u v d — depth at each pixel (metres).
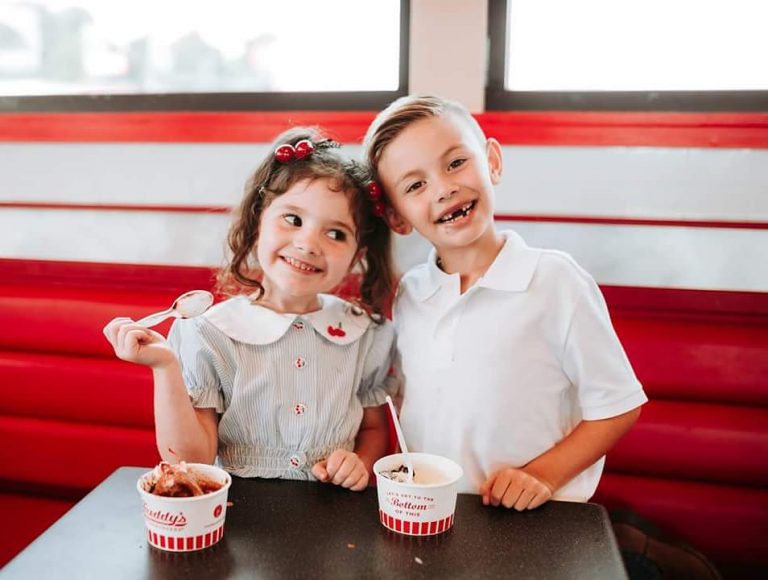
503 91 1.56
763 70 1.50
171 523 0.80
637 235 1.49
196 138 1.62
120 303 1.61
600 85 1.55
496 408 1.10
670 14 1.51
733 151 1.44
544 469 1.06
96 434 1.60
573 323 1.09
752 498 1.39
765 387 1.39
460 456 1.13
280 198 1.09
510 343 1.10
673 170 1.47
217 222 1.63
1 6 1.79
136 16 1.72
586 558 0.83
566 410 1.15
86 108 1.75
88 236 1.71
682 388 1.42
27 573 0.77
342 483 1.01
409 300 1.21
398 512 0.87
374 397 1.20
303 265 1.08
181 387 1.01
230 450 1.12
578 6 1.53
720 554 1.41
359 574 0.78
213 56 1.69
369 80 1.62
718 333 1.44
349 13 1.60
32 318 1.63
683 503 1.40
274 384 1.10
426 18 1.53
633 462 1.43
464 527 0.90
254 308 1.14
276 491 1.00
